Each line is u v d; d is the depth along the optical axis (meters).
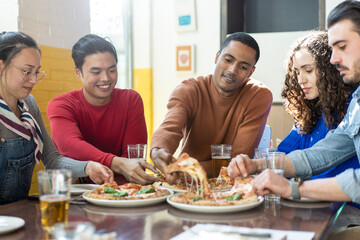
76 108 2.35
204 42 4.96
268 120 4.52
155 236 1.11
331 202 1.54
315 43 2.07
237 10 4.93
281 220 1.28
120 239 1.08
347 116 1.79
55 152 2.00
